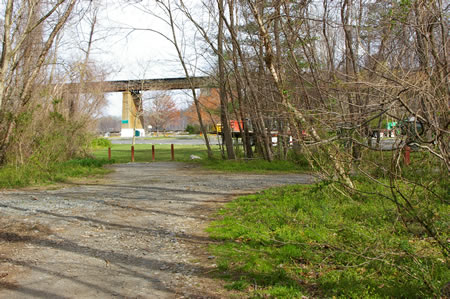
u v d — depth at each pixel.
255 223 7.05
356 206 7.66
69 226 7.37
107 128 124.31
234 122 23.62
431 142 4.17
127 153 30.31
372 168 7.54
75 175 15.79
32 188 12.50
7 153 15.01
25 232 6.92
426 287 4.09
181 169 18.47
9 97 15.85
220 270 5.05
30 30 14.32
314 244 5.64
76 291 4.48
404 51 6.20
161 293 4.42
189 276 4.91
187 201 9.89
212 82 21.17
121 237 6.68
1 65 14.17
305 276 4.72
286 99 8.43
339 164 8.23
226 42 17.56
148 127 78.31
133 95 51.50
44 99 17.75
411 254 4.74
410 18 5.87
